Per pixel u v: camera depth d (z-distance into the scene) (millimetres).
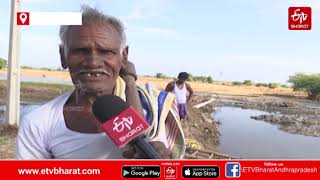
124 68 1399
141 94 1364
